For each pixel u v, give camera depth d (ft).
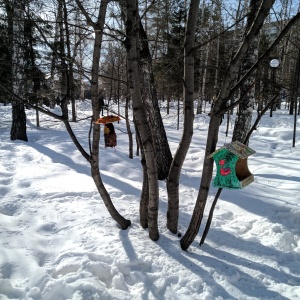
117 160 25.26
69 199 15.03
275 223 12.64
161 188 17.61
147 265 9.57
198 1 8.94
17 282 8.66
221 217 13.76
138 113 9.62
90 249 10.18
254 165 23.34
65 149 30.22
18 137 36.45
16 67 24.62
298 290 8.62
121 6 11.76
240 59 8.59
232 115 62.80
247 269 9.61
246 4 28.48
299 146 33.71
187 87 9.80
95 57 9.56
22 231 11.48
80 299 7.80
